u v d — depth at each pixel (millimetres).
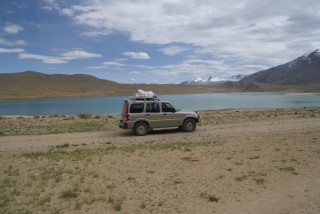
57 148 11023
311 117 20812
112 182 6316
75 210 4805
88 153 9508
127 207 4926
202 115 29562
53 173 7055
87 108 74812
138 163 8008
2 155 9672
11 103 120188
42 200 5191
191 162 7965
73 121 25766
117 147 10844
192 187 5895
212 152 9195
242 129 15008
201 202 5102
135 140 12844
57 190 5828
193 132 14773
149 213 4680
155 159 8453
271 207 4836
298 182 6020
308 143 9977
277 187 5766
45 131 17703
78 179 6578
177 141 12078
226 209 4793
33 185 6176
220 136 12984
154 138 13258
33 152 10125
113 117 31156
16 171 7348
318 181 6051
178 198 5309
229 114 29531
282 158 8000
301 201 5051
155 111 14586
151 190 5766
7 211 4727
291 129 14109
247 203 5023
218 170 7059
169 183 6176
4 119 31188
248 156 8406
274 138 11375
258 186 5852
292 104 64938
